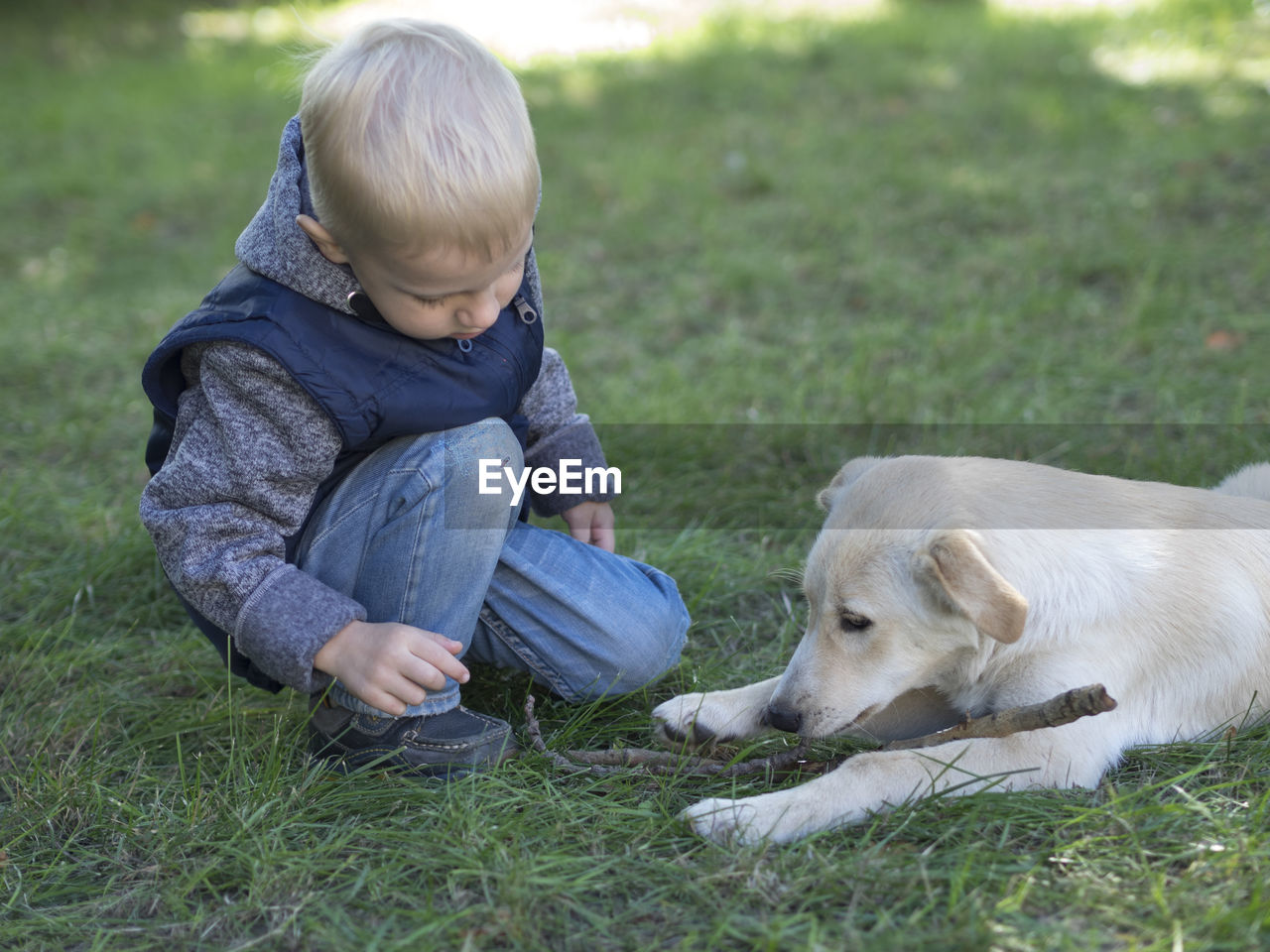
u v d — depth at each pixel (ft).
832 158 25.91
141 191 26.53
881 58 34.63
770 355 16.69
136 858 7.23
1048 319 17.26
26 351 17.46
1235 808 7.21
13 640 10.12
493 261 6.77
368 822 7.41
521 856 6.89
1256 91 27.63
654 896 6.60
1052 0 42.78
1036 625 7.88
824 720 8.13
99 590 11.11
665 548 11.51
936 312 18.01
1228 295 17.47
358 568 7.85
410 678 7.34
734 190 24.66
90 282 21.97
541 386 9.23
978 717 8.34
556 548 8.46
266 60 41.01
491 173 6.55
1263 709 8.45
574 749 8.36
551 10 49.08
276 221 7.21
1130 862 6.68
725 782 7.89
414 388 7.50
